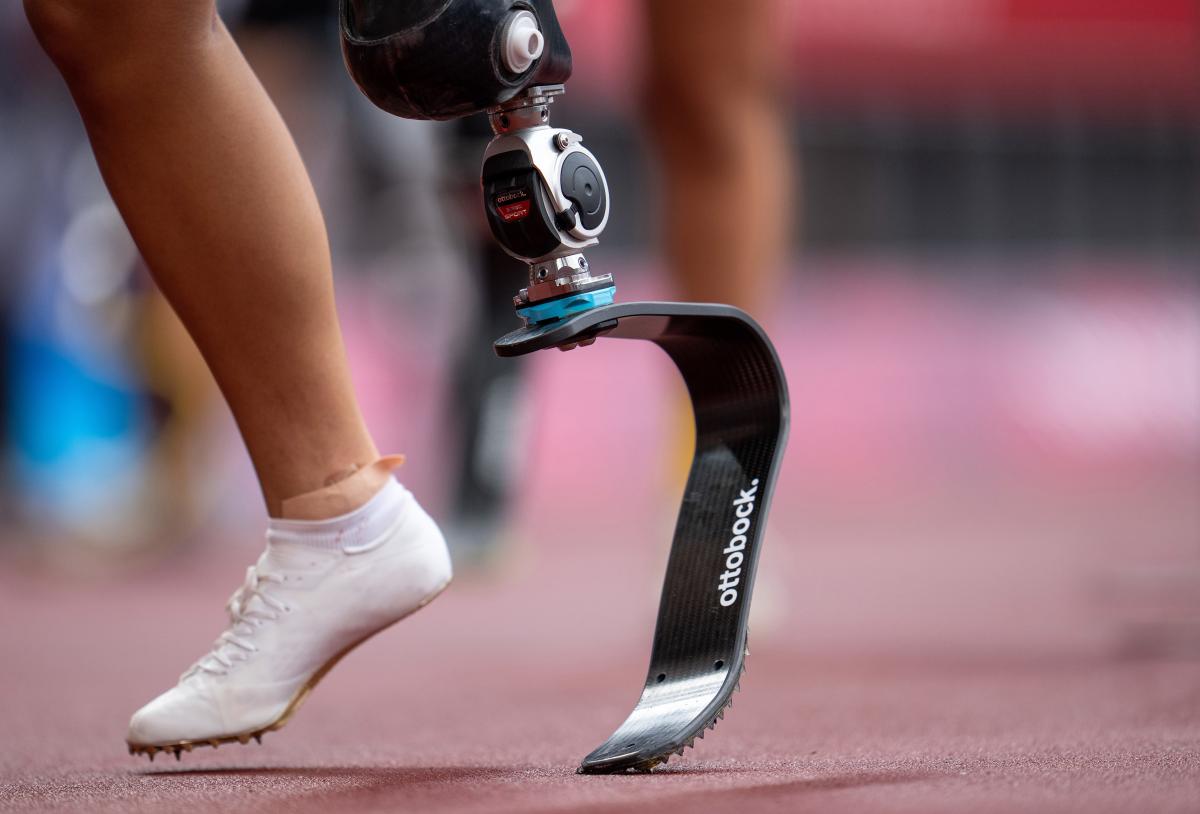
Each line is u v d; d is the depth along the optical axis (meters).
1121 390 35.75
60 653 10.22
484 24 4.01
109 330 17.16
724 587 4.54
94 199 17.33
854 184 34.56
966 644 9.62
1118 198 36.91
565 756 5.15
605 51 30.00
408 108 4.19
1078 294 35.94
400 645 10.66
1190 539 19.83
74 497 17.44
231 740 4.95
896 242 35.00
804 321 32.78
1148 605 12.15
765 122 9.41
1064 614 11.62
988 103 35.41
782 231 9.65
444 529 13.02
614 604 14.03
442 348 20.80
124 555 17.62
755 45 9.05
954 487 33.44
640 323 4.23
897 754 4.89
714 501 4.65
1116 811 3.58
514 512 13.34
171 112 4.46
